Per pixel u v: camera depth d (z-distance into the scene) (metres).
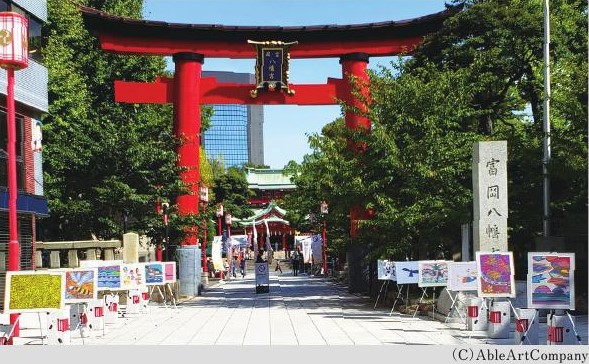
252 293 38.66
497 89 33.62
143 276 25.69
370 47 37.53
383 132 26.52
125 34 36.72
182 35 36.88
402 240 25.84
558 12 34.97
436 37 32.41
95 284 17.41
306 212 56.91
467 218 25.27
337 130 33.66
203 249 53.25
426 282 22.12
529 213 27.77
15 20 17.12
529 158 26.92
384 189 27.11
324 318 22.88
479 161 21.34
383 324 20.80
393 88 28.08
